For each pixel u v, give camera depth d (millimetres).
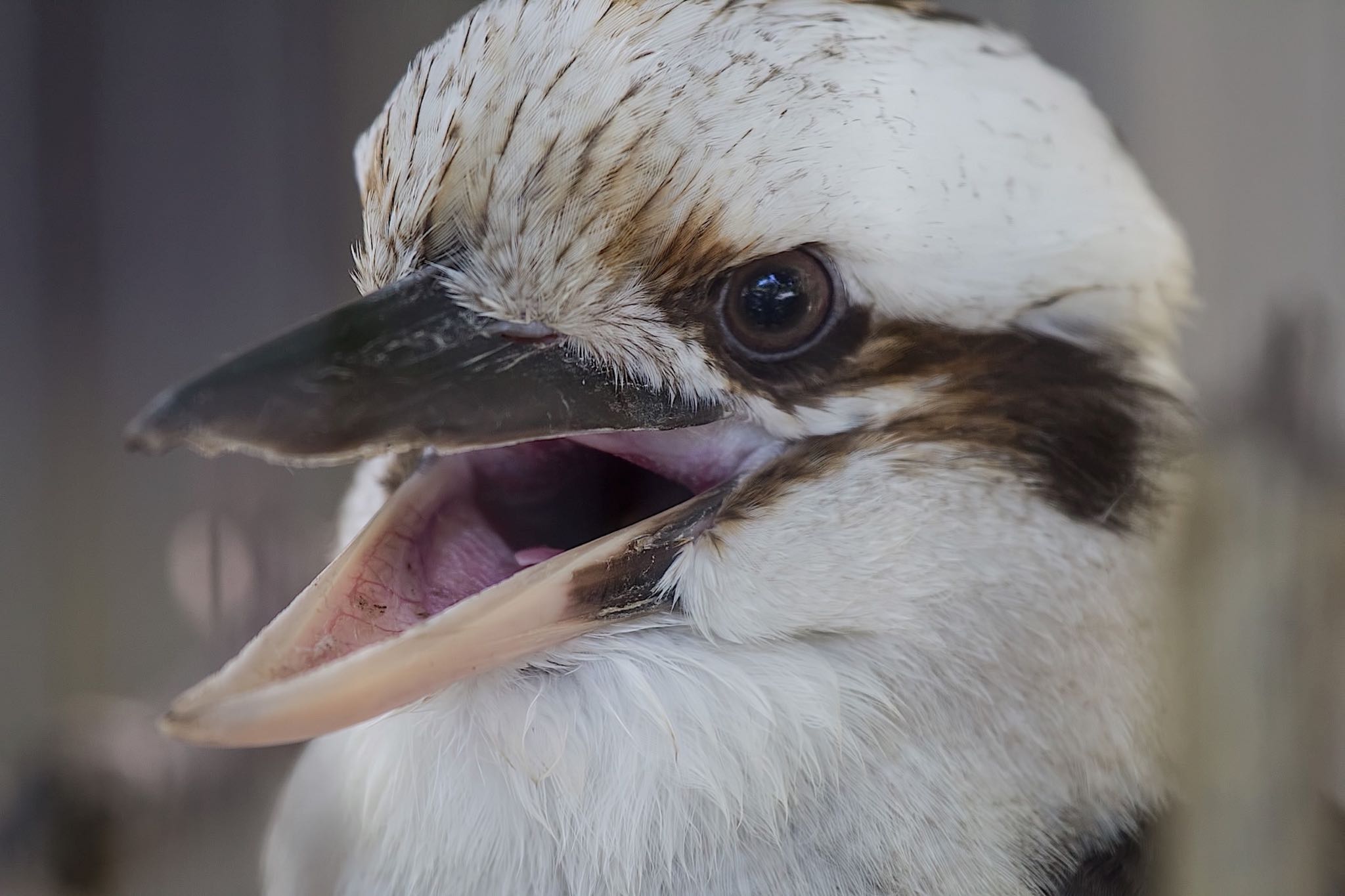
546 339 1410
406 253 1413
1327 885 1410
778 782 1419
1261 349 1422
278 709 1400
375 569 1415
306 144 1458
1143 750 1423
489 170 1407
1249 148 1432
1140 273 1428
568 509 1426
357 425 1399
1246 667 1407
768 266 1410
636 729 1419
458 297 1408
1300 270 1428
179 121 1462
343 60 1455
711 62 1406
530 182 1406
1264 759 1408
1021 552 1422
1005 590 1422
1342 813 1411
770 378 1415
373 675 1405
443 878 1430
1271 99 1432
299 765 1461
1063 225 1421
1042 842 1425
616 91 1405
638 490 1426
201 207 1463
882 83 1409
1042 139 1420
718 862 1422
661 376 1412
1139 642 1424
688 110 1404
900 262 1412
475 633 1411
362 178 1431
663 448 1423
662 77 1405
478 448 1407
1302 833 1408
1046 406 1422
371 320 1405
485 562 1421
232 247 1462
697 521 1421
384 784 1433
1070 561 1423
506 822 1427
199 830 1472
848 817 1421
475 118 1408
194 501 1460
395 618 1412
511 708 1420
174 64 1461
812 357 1415
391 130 1418
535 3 1413
